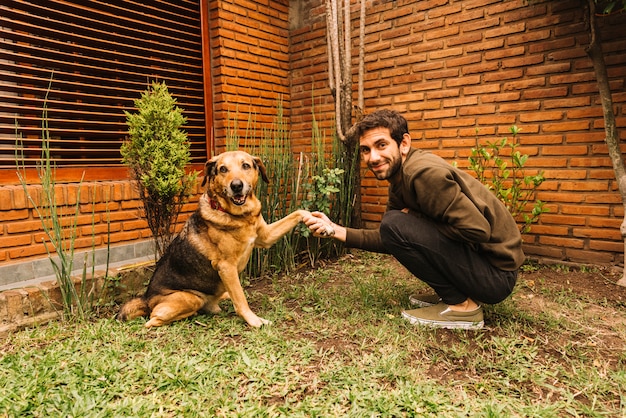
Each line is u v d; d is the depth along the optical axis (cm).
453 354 218
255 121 505
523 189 408
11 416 169
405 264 249
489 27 423
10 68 351
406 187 235
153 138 307
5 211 328
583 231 379
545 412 166
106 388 191
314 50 566
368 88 523
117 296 325
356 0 520
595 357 216
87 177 399
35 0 365
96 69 405
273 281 364
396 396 179
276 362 212
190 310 277
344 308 285
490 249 230
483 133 435
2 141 350
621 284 326
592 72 366
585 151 374
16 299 270
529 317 262
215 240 266
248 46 535
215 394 187
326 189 400
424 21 467
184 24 481
